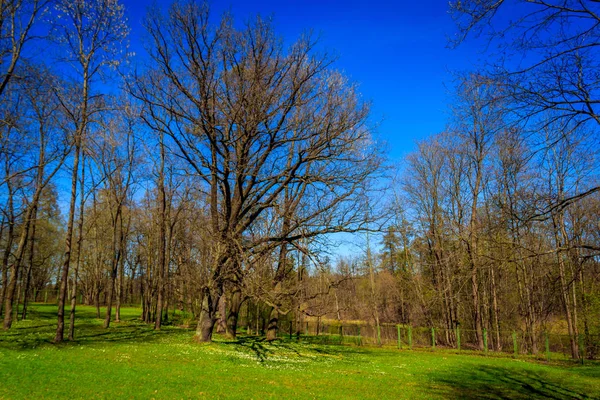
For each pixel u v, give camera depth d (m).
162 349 19.94
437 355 26.80
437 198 35.38
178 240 34.69
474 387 16.30
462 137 28.41
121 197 32.34
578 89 7.74
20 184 27.84
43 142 26.59
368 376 17.22
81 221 24.77
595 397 15.16
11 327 27.05
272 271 24.23
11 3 16.81
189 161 21.69
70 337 21.97
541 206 8.31
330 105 20.66
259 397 11.98
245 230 23.66
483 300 34.09
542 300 27.31
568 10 7.27
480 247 11.38
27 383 11.52
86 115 21.64
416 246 36.62
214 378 14.10
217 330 32.72
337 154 20.53
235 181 23.25
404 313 44.59
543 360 25.22
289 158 25.45
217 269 22.05
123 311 52.16
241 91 20.38
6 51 17.14
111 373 13.48
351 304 42.78
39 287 63.50
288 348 25.86
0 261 37.94
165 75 20.75
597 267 10.79
